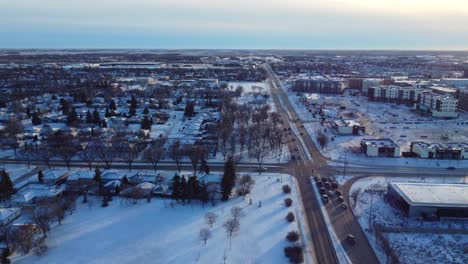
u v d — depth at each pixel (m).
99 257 109.56
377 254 111.25
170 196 149.88
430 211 132.88
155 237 120.25
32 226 119.38
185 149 193.62
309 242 118.12
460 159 197.88
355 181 167.75
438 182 166.25
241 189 152.62
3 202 140.88
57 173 173.00
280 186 161.38
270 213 136.75
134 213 136.62
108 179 161.88
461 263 107.19
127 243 116.88
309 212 138.12
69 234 122.00
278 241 118.25
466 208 131.25
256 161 192.50
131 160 185.00
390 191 149.38
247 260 108.38
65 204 134.88
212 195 145.38
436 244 117.06
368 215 135.62
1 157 197.75
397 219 132.50
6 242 111.50
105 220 131.25
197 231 123.94
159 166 185.00
